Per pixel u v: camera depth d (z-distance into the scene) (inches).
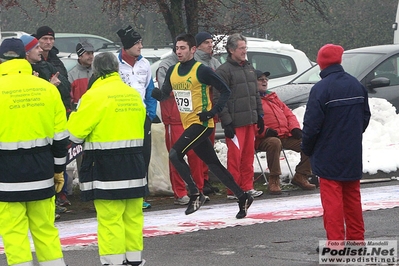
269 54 808.9
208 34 538.6
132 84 495.2
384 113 709.3
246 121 522.9
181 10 642.8
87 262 366.3
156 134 569.6
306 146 357.1
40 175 318.7
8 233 316.5
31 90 318.3
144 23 1492.4
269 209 490.6
